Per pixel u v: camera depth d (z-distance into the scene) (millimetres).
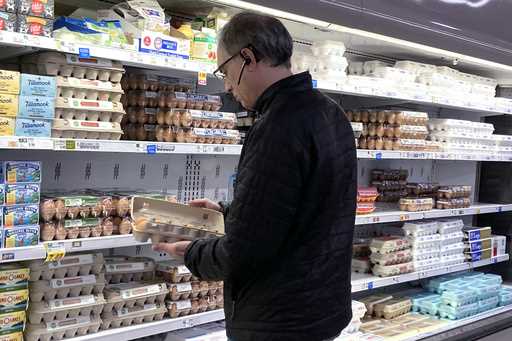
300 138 1659
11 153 2699
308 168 1676
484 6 3707
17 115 2150
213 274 1761
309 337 1750
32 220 2232
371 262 3793
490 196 4965
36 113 2195
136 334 2541
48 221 2314
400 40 3205
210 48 2715
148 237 2010
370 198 3635
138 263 2736
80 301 2408
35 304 2322
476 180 5020
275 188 1629
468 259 4367
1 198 2150
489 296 4406
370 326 3715
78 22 2332
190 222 2145
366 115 3689
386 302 3990
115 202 2520
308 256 1740
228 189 3549
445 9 3436
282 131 1655
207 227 2139
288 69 1794
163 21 2586
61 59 2307
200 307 2811
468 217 5129
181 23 2805
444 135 4043
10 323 2217
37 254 2207
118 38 2408
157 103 2709
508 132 4805
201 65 2627
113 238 2455
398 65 3908
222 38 1802
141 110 2678
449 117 4914
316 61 3338
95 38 2332
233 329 1846
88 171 2943
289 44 1774
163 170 3236
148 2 2584
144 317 2635
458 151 4125
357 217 3451
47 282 2348
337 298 1805
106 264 2639
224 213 2246
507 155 4570
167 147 2570
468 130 4207
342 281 1825
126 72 2787
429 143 3932
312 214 1729
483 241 4508
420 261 3953
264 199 1629
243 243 1637
